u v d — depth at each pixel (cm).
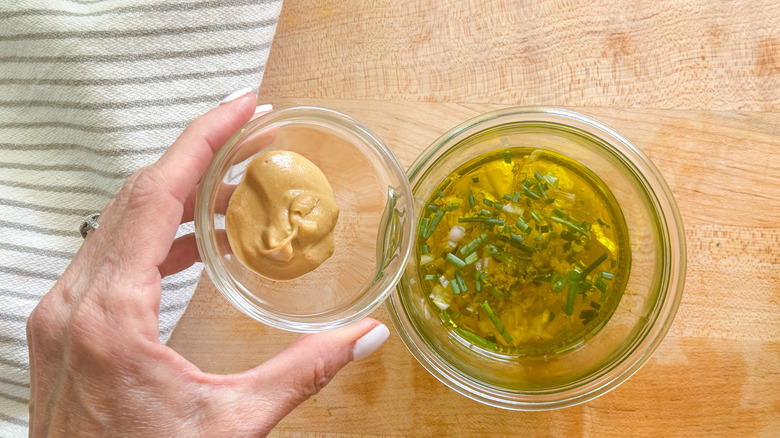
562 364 39
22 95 42
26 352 41
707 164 42
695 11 42
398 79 42
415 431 42
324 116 36
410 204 37
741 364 41
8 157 42
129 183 36
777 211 41
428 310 39
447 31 42
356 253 38
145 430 35
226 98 40
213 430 35
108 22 41
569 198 39
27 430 42
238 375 36
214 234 36
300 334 42
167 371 35
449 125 42
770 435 41
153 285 35
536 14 42
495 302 39
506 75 42
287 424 42
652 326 38
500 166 39
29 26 41
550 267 39
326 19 42
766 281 41
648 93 42
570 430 42
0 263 42
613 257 39
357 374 42
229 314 42
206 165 37
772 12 41
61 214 42
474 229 39
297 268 36
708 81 42
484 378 39
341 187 38
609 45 42
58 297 35
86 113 41
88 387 35
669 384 41
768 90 41
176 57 41
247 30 41
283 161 36
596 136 38
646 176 38
